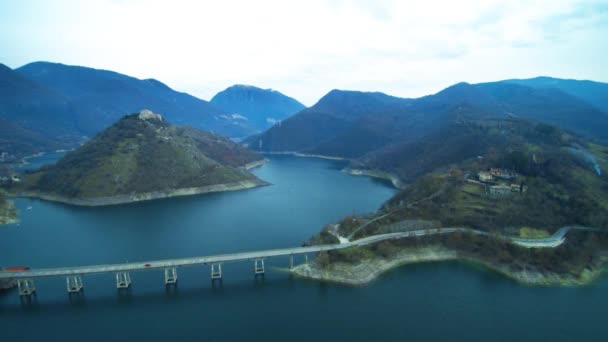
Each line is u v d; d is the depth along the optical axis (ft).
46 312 362.74
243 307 368.89
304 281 424.05
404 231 515.91
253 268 459.73
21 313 361.30
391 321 342.44
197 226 639.76
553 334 323.57
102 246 541.75
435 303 374.84
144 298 389.19
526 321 343.26
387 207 636.89
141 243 553.23
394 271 446.19
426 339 314.96
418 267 457.27
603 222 501.56
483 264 462.19
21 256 504.02
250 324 338.34
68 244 551.59
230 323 340.39
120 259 490.90
